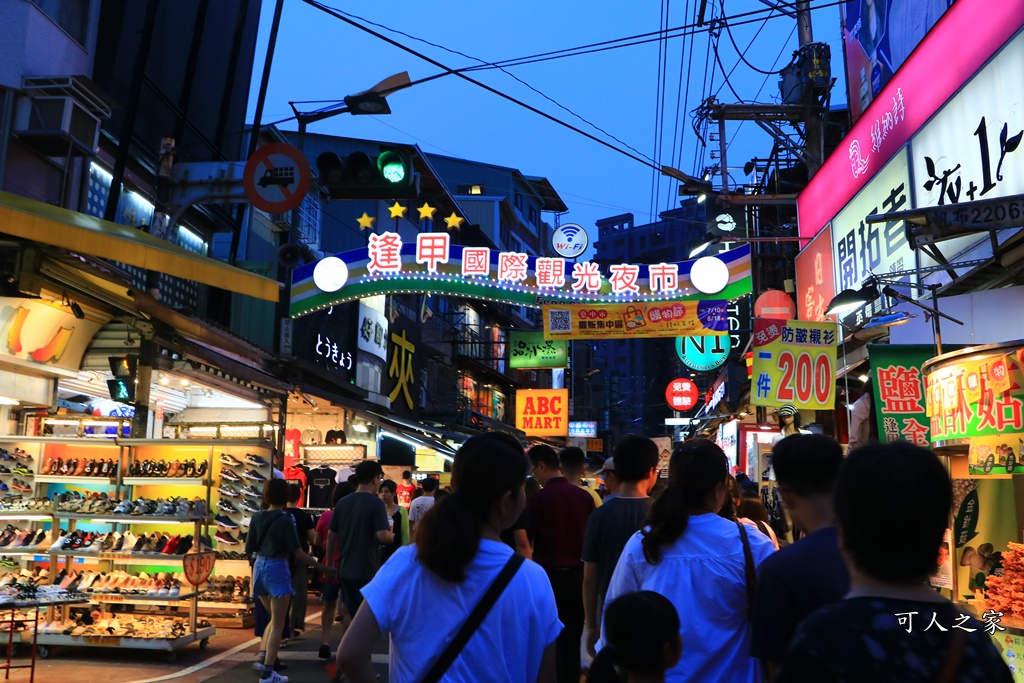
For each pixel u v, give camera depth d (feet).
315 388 47.98
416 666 7.43
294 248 44.55
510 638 7.55
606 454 120.37
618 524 12.90
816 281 48.34
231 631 30.40
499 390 134.21
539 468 19.51
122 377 31.94
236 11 55.36
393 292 44.19
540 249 173.78
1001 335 27.14
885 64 41.68
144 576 26.84
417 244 43.93
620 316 44.29
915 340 30.78
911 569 4.89
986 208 21.16
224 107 55.06
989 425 16.17
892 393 22.07
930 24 35.76
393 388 78.07
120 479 28.84
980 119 29.25
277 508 23.52
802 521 8.41
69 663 24.23
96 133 37.29
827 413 40.78
